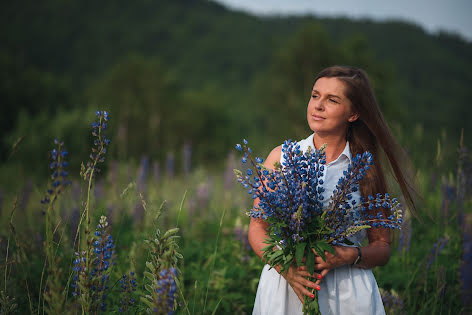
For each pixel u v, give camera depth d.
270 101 22.16
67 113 17.66
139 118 24.89
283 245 1.70
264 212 1.67
